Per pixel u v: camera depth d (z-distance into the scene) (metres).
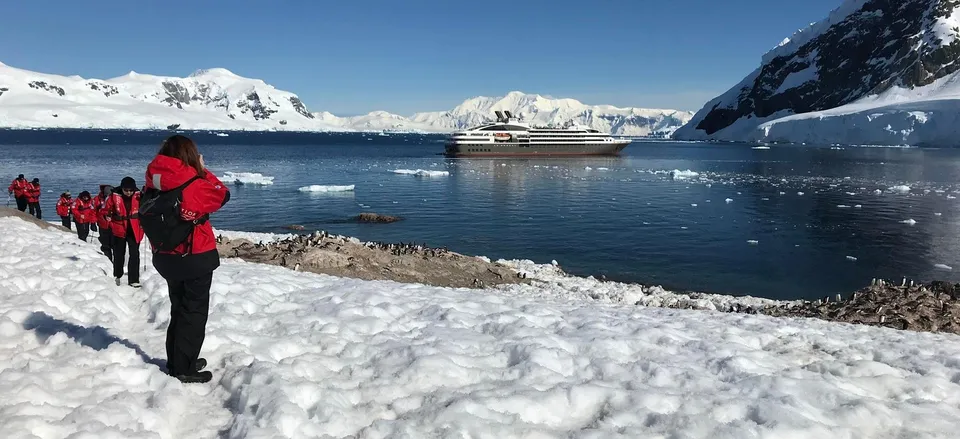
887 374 5.71
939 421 4.43
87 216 17.83
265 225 35.88
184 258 4.45
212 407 4.40
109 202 8.82
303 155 120.75
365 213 39.41
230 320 6.54
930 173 76.56
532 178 68.56
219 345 5.54
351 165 89.25
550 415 4.41
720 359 5.80
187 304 4.61
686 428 4.07
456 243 30.70
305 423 3.91
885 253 28.67
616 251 28.88
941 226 35.91
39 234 14.02
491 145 112.19
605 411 4.50
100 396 4.20
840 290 22.39
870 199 48.94
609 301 17.33
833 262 26.84
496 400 4.41
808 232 34.00
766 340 7.19
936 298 14.52
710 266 25.95
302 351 5.71
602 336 6.54
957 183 62.88
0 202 40.22
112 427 3.70
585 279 21.58
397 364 5.28
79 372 4.60
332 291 8.66
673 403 4.57
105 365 4.84
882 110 182.50
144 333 6.11
